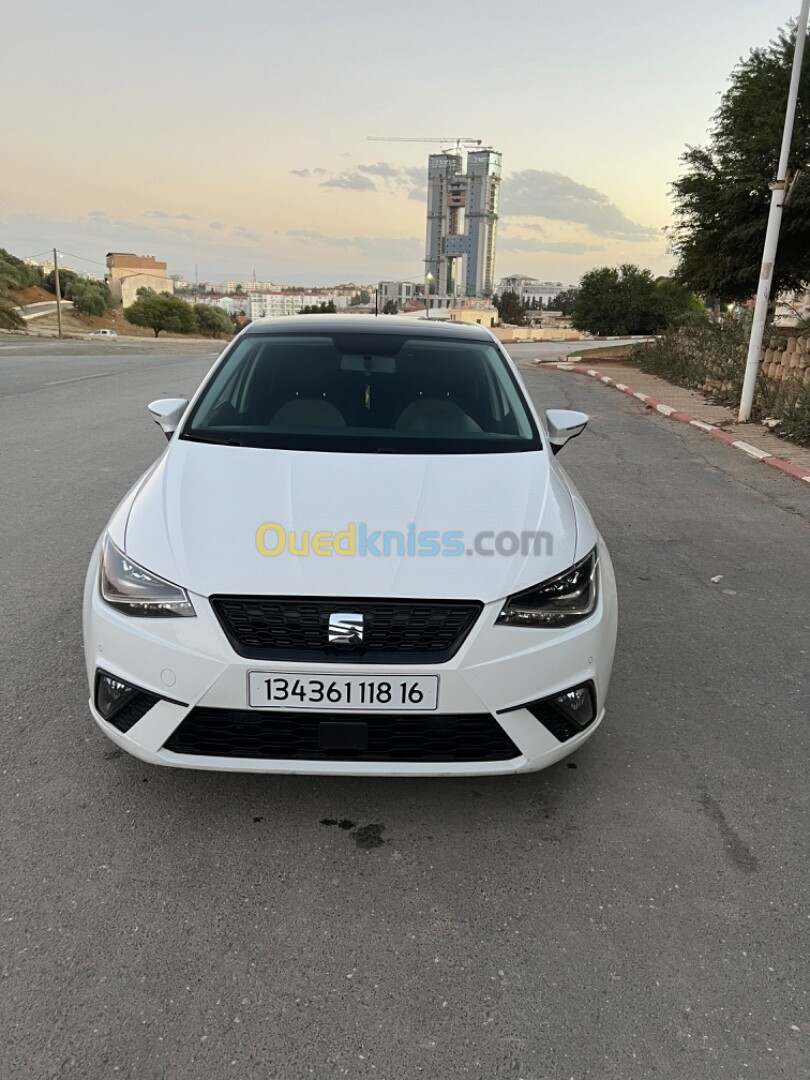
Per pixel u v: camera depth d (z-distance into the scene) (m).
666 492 7.53
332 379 3.75
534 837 2.62
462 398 3.70
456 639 2.40
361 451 3.23
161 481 2.99
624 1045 1.90
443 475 3.03
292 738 2.42
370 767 2.43
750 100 17.55
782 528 6.40
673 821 2.73
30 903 2.26
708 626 4.39
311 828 2.63
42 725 3.13
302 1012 1.96
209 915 2.25
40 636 3.91
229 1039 1.88
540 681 2.47
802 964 2.14
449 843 2.58
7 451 8.44
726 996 2.04
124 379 16.23
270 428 3.41
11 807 2.66
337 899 2.33
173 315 103.50
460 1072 1.82
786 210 17.08
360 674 2.35
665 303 58.59
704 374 15.79
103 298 108.88
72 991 1.99
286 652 2.37
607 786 2.91
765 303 11.11
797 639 4.25
